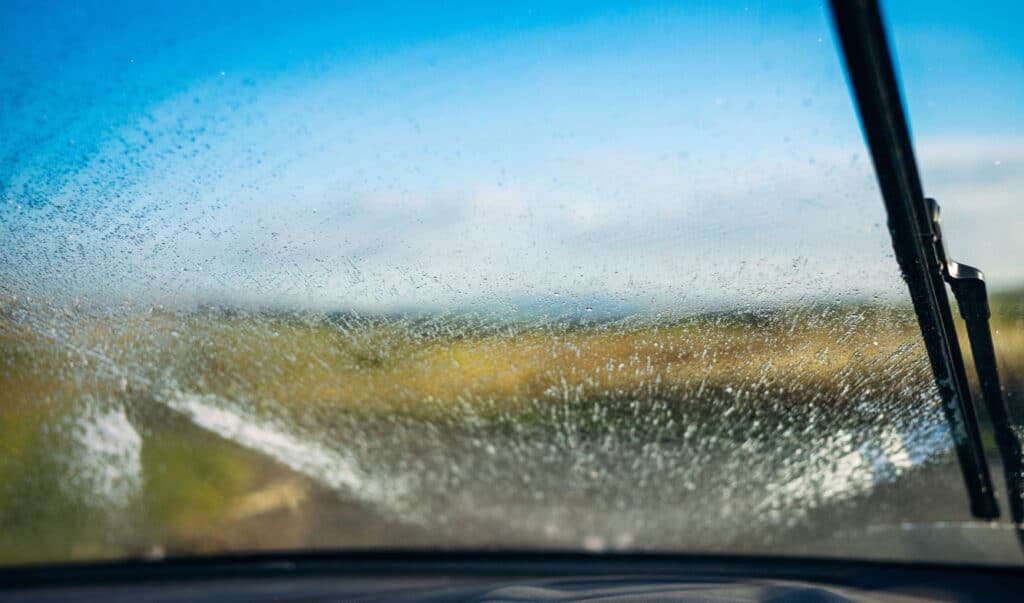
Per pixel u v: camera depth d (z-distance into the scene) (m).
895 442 0.81
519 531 0.74
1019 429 0.71
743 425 0.88
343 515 0.77
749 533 0.72
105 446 0.87
